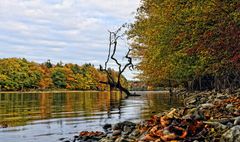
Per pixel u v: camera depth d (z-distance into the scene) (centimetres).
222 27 1534
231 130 891
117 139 1205
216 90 4188
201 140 958
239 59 1641
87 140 1427
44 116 2519
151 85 8675
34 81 14338
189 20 1797
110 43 6022
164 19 2236
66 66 15225
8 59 14012
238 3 1455
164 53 2442
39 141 1418
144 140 1024
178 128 1016
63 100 5319
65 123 2059
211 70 2258
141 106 3450
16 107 3550
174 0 2011
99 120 2205
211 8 1594
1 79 13462
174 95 6938
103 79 14612
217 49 1611
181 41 2105
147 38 3044
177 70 2988
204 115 1280
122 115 2511
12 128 1827
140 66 5191
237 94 2588
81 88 14925
